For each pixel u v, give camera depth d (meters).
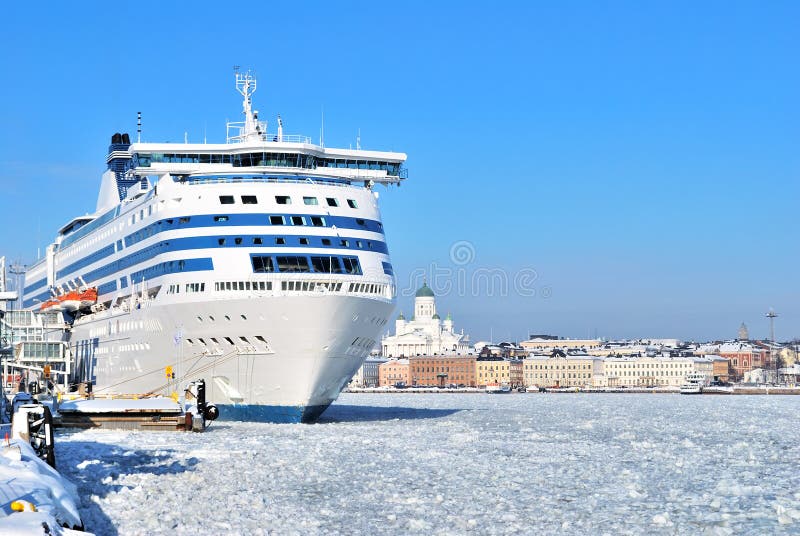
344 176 81.06
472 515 42.34
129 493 43.72
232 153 77.94
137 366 81.75
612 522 41.25
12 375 116.88
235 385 74.12
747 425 97.69
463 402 187.88
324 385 74.06
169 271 74.62
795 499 47.38
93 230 96.19
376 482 50.47
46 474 37.06
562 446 70.69
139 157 77.31
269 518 40.47
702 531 39.81
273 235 72.44
